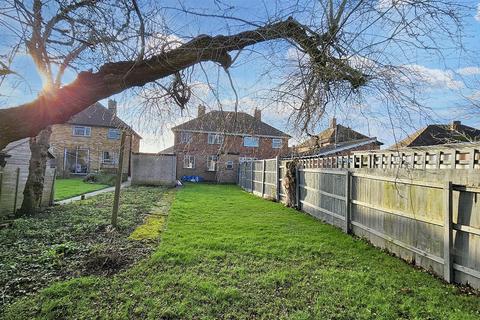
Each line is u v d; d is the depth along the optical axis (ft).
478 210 13.43
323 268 15.80
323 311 11.27
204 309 11.17
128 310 10.83
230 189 66.69
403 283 14.23
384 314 11.16
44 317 10.19
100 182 68.69
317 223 28.53
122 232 22.20
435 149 17.30
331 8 7.27
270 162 48.08
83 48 8.98
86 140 84.07
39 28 7.70
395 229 19.06
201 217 29.09
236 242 19.88
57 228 22.52
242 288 13.01
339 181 26.73
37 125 7.68
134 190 55.06
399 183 18.53
